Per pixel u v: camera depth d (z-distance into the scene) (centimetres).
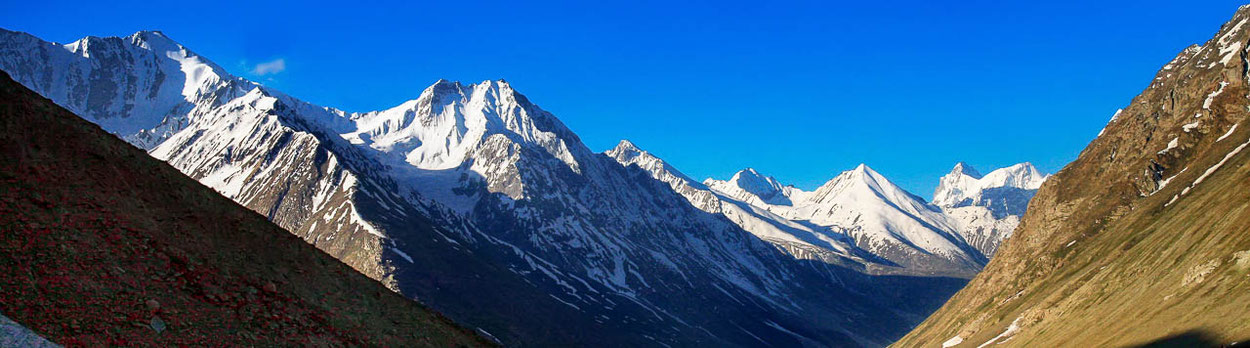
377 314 5188
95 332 3469
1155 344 7431
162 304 3891
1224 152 16650
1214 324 6738
